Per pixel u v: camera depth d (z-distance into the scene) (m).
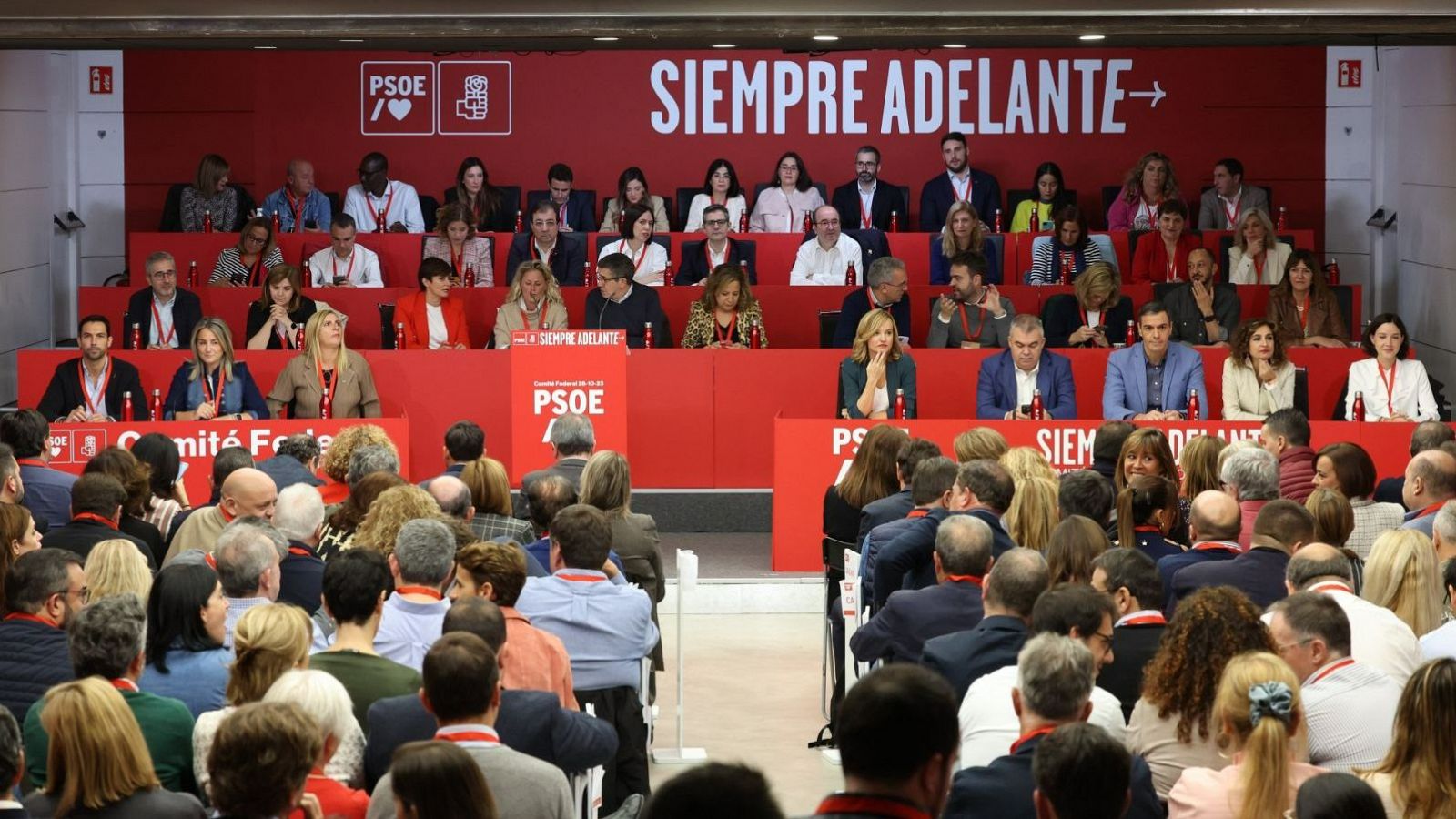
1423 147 16.81
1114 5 11.44
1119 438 8.75
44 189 17.36
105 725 4.13
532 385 11.73
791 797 7.81
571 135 18.64
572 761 5.05
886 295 13.06
